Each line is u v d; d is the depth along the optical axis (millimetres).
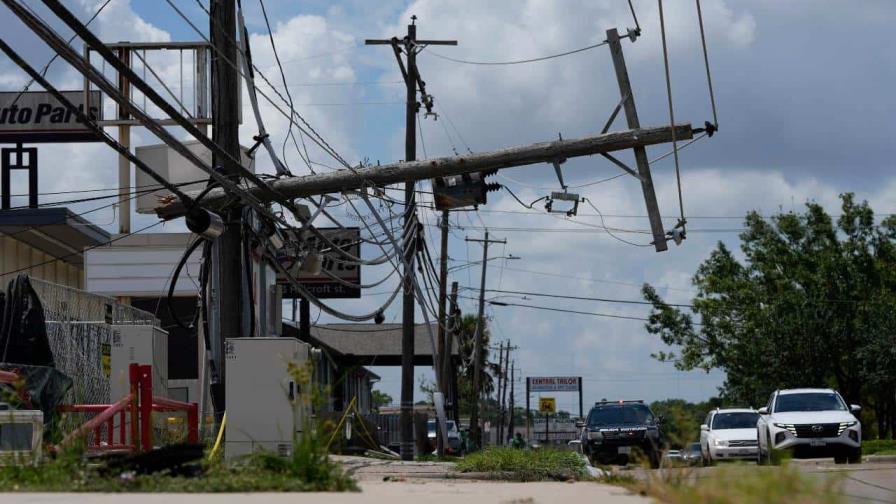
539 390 118188
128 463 10352
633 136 23719
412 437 36531
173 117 16953
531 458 19359
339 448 18141
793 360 60188
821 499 8203
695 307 67625
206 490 9477
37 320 20000
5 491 9406
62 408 16734
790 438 26703
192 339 43156
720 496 8125
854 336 59844
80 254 46312
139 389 15711
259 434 17250
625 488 10812
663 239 23953
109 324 24969
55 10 13914
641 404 35406
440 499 8891
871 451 45625
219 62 22297
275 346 17438
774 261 64688
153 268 41688
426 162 24297
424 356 67500
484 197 25000
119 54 40531
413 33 37125
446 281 50688
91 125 16859
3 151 42875
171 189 20016
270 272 43219
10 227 40938
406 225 31516
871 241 63344
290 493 9305
